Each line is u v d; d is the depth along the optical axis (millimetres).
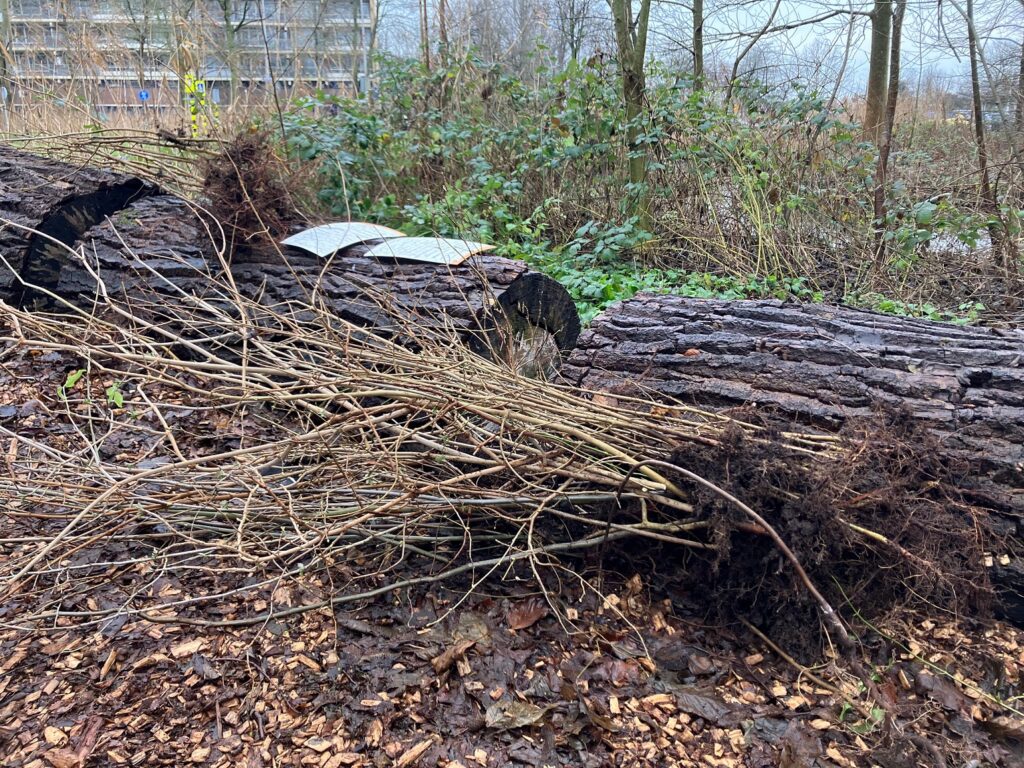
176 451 2383
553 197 6277
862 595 2090
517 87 6883
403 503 2195
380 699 1824
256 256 3695
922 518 2064
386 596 2180
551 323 3633
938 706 1890
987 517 2111
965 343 2648
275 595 2156
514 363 3221
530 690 1876
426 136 6797
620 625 2121
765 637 2066
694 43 7133
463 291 3316
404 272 3510
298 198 4559
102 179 3916
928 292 5488
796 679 1972
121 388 3281
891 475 2150
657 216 6285
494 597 2176
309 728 1742
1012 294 5270
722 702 1881
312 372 2635
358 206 6191
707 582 2174
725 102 6547
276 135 6020
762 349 2740
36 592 2137
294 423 3104
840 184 6027
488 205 6309
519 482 2330
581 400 2418
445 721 1778
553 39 9234
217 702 1798
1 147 4281
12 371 3303
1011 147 5973
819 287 5383
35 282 3596
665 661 2006
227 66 8094
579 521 2314
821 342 2709
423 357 2633
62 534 1940
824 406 2465
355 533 2297
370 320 3215
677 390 2678
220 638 1995
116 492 2197
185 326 3105
